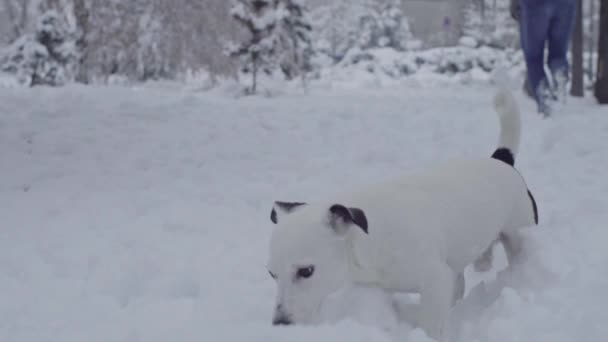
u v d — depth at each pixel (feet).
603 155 10.32
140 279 7.47
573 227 7.65
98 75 25.39
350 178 10.32
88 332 6.40
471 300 6.86
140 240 8.34
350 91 29.19
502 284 7.00
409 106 18.40
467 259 6.70
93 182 10.36
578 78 22.98
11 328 6.57
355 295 6.28
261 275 7.47
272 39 26.43
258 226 8.71
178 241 8.31
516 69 37.19
